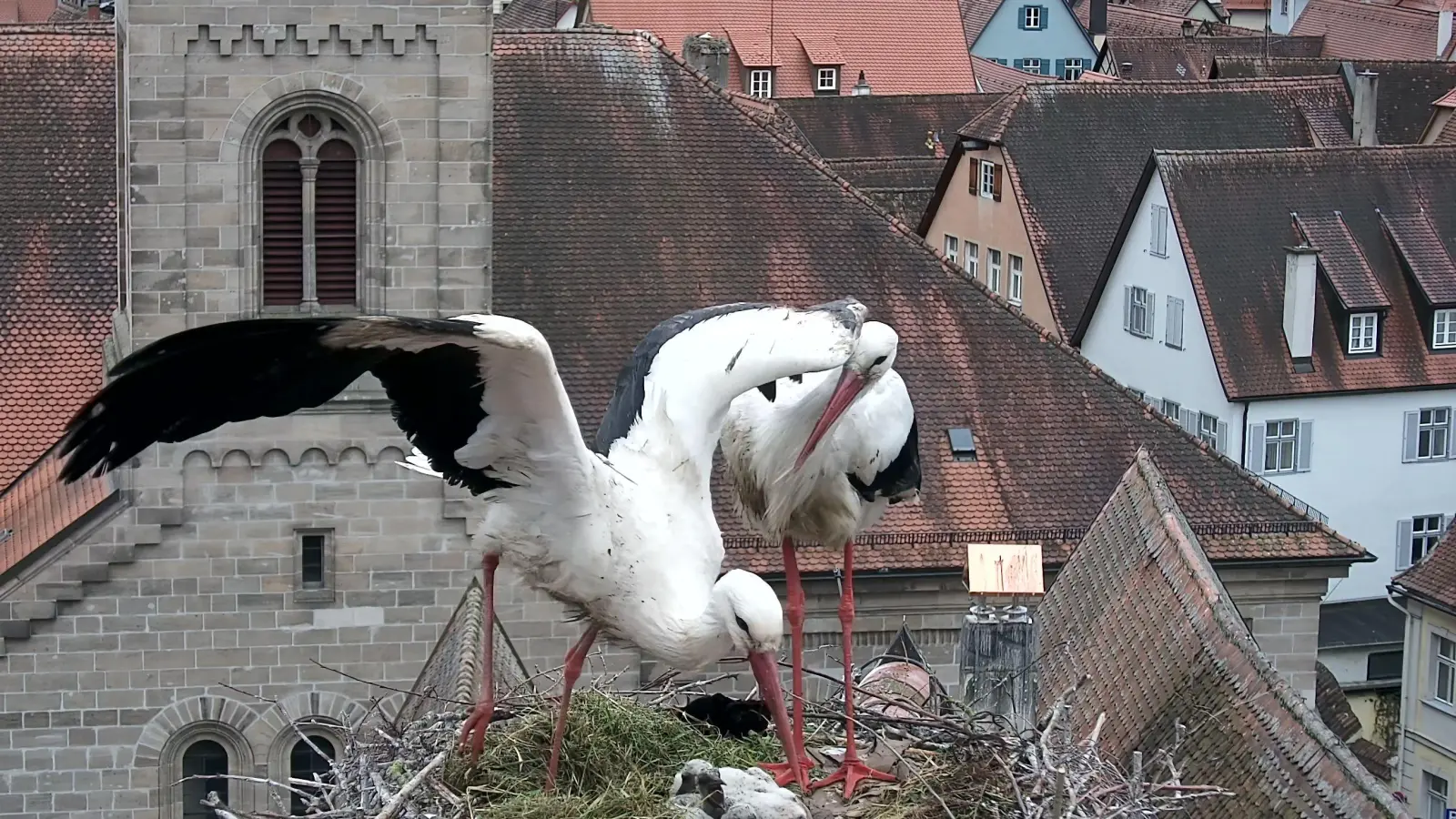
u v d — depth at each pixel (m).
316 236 32.59
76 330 38.56
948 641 37.06
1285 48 113.25
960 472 38.03
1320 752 20.11
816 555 36.31
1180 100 71.19
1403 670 51.59
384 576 33.53
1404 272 60.81
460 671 25.81
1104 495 38.03
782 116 62.47
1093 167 68.56
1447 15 110.06
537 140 40.41
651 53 41.84
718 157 40.81
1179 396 61.31
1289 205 61.50
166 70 31.50
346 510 33.31
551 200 39.78
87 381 37.94
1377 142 77.69
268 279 32.56
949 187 72.75
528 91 40.94
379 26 31.88
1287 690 21.31
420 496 33.34
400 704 33.66
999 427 38.69
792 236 40.25
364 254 32.59
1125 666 24.88
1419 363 60.47
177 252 32.00
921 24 94.00
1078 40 122.44
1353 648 57.81
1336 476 60.09
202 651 33.53
